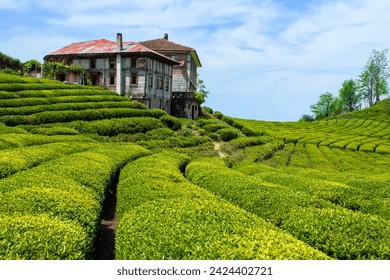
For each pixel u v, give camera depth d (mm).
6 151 20281
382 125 88750
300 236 10367
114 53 56219
